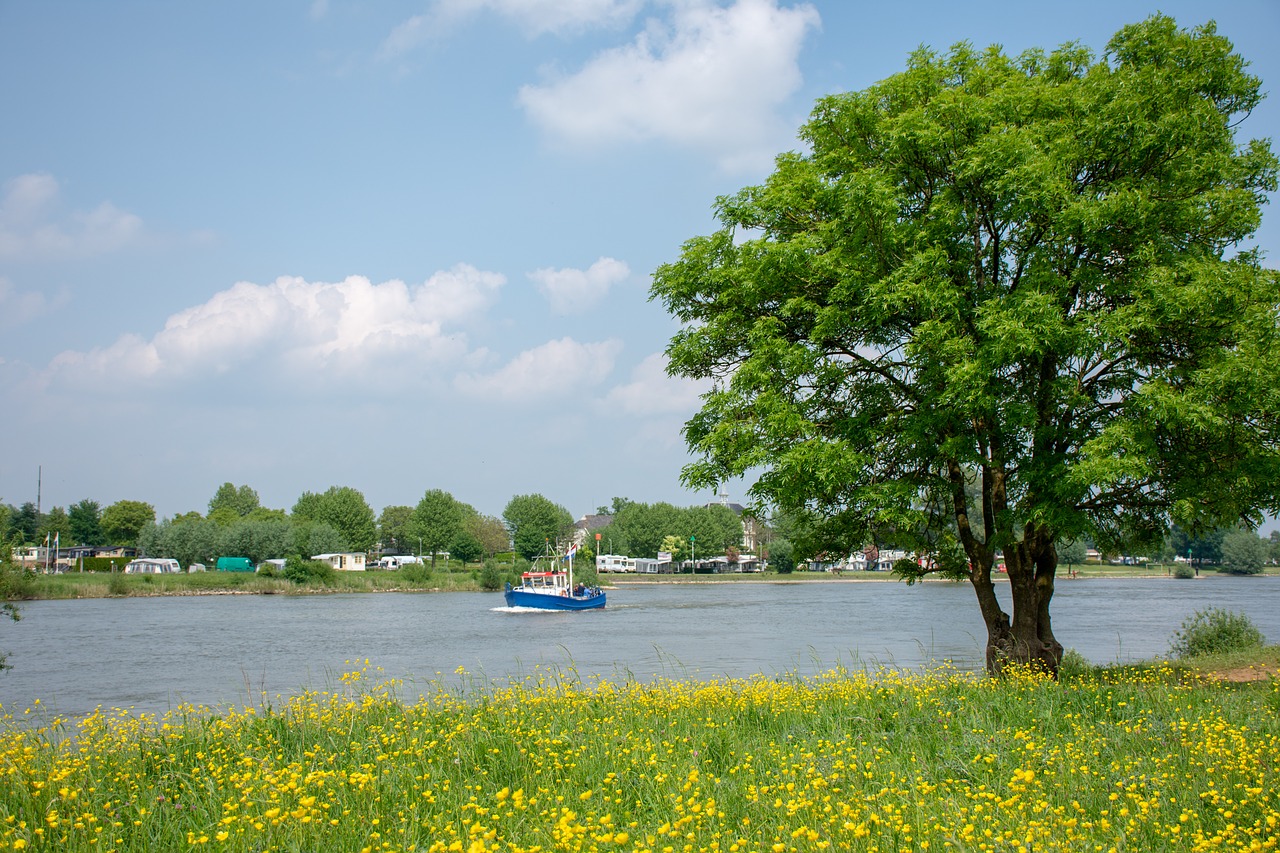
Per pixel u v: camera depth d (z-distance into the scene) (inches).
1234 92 664.4
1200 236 643.5
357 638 1851.6
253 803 291.3
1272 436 609.9
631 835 265.4
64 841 262.1
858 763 348.2
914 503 663.1
